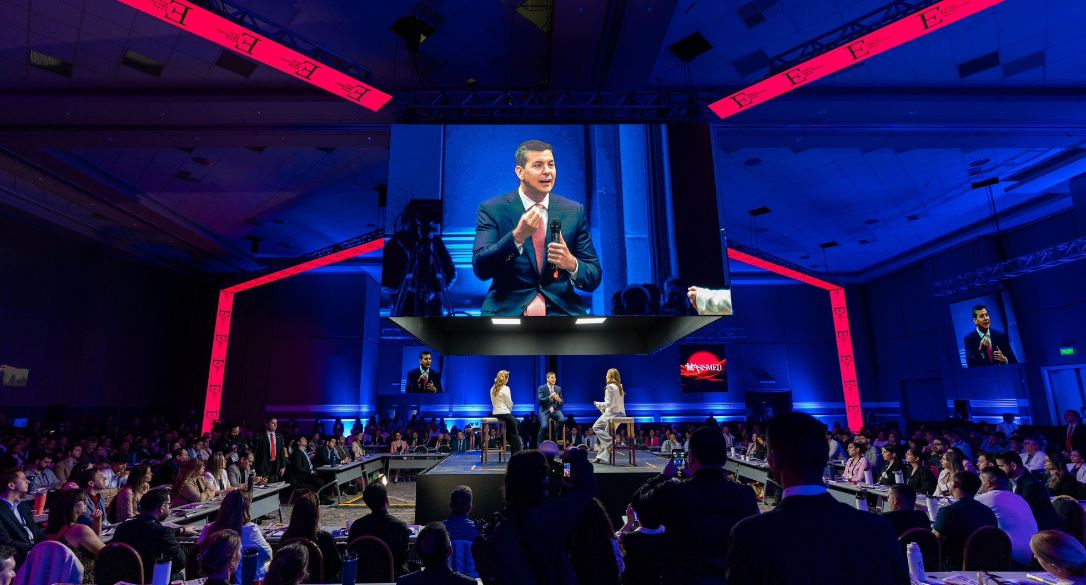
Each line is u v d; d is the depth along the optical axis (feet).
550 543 5.99
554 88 30.42
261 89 30.14
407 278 20.80
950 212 52.34
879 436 46.52
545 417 26.96
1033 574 10.82
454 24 26.76
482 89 31.32
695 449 7.55
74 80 29.27
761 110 31.22
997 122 32.89
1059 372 49.16
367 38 27.63
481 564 6.02
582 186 22.12
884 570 4.55
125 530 14.14
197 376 65.98
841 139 34.58
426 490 23.11
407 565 16.19
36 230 48.62
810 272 51.24
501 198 21.83
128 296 58.95
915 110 31.60
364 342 67.51
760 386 74.18
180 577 14.61
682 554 6.94
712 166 22.66
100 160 39.42
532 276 20.83
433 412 71.31
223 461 28.66
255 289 68.03
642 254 21.34
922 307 65.31
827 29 27.30
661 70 29.99
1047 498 16.79
